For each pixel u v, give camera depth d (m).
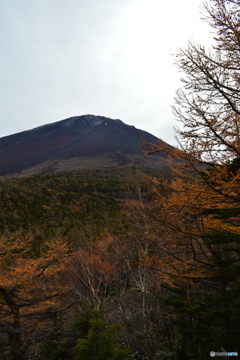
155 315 11.69
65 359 13.05
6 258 12.48
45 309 14.13
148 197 10.42
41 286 13.78
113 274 17.45
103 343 7.52
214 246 8.01
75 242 21.23
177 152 4.93
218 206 5.64
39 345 15.80
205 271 8.78
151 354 10.87
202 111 4.69
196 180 5.03
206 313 6.71
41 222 30.00
